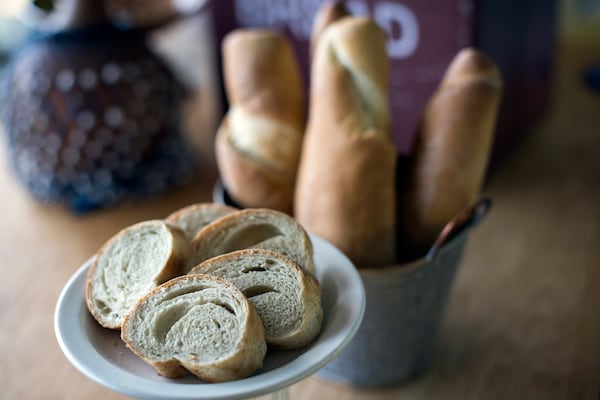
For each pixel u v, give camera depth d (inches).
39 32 33.0
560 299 27.0
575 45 53.1
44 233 32.4
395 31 30.4
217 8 35.2
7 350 25.4
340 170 20.8
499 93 22.1
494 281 28.3
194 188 35.7
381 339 22.1
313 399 23.2
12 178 38.4
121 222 32.8
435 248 20.4
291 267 16.3
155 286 16.7
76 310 16.7
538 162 37.5
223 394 14.2
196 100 45.8
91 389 23.7
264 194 23.7
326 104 21.3
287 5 33.1
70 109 31.6
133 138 33.0
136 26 33.7
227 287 15.8
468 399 23.0
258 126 24.1
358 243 21.2
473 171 21.7
